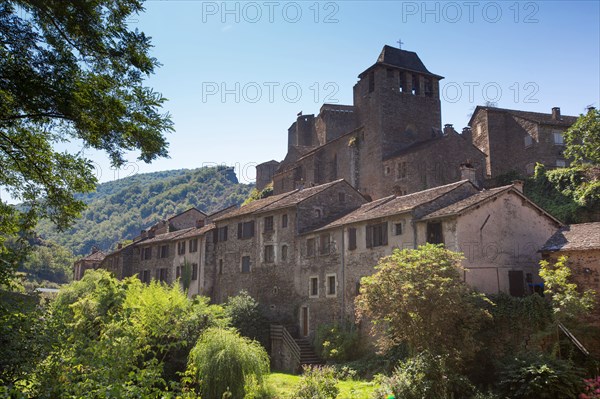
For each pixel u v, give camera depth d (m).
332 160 53.97
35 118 10.12
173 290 25.52
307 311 32.62
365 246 28.97
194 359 20.75
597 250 20.69
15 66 8.99
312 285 32.69
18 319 10.34
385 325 25.36
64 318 11.65
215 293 42.25
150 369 11.05
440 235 24.78
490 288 24.12
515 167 47.19
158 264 50.44
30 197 12.47
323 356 28.20
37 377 10.11
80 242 119.88
